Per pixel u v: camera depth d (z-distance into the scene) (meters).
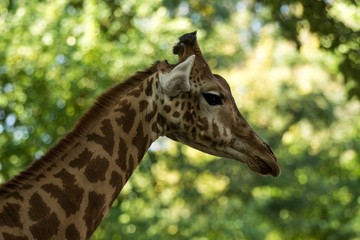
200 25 25.52
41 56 20.75
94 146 9.06
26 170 8.79
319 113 28.83
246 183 27.31
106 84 20.66
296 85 29.61
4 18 20.66
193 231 25.41
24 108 20.50
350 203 28.23
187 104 9.55
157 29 21.72
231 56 28.05
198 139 9.66
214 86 9.65
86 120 9.16
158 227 24.38
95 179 8.96
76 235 8.77
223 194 27.27
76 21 20.61
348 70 18.17
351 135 29.33
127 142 9.23
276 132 28.67
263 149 9.88
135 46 21.22
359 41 17.91
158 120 9.48
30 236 8.52
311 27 17.78
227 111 9.72
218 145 9.73
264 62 30.38
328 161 28.58
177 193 26.00
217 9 27.69
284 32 18.03
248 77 29.98
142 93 9.41
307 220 27.80
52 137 20.28
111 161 9.09
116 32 19.78
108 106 9.30
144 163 21.89
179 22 22.05
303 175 28.34
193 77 9.59
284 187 27.69
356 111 29.70
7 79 20.56
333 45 17.92
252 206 27.42
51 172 8.84
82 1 19.09
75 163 8.95
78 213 8.81
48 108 20.45
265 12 25.73
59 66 20.78
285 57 29.98
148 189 22.78
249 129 9.87
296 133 29.16
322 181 28.20
